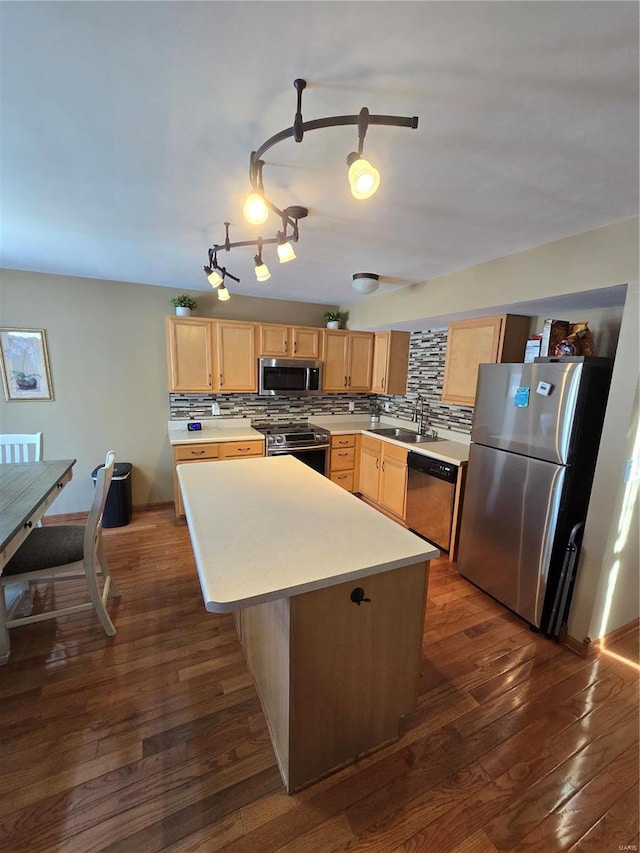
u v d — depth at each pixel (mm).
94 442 3697
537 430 2182
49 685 1770
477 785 1382
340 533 1502
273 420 4438
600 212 1714
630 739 1572
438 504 3100
